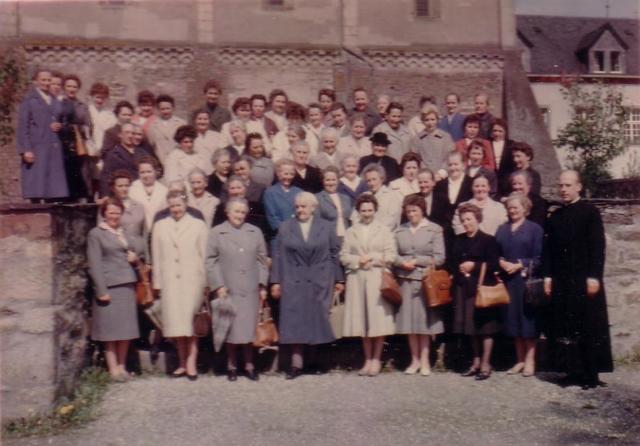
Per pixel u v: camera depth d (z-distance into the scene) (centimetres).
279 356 996
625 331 1052
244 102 1220
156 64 2139
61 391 856
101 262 936
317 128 1217
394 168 1102
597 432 786
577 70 4247
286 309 953
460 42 2317
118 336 934
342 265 975
